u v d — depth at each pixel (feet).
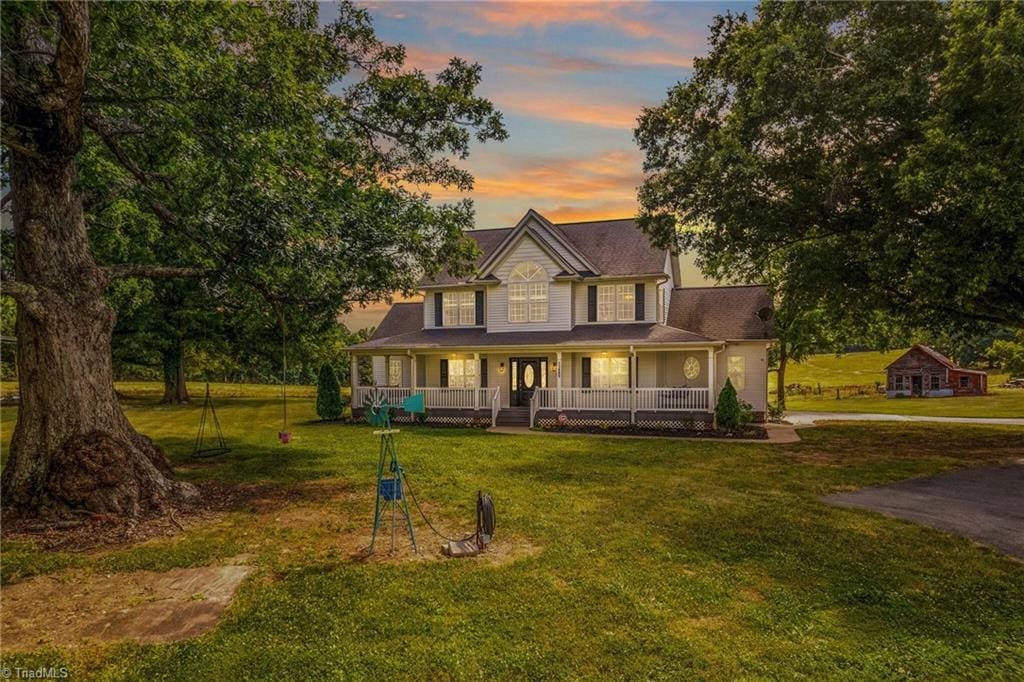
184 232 34.94
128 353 105.29
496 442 55.36
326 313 45.16
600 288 76.13
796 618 17.12
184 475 39.40
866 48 45.98
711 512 29.09
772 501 31.50
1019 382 154.61
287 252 33.12
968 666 14.51
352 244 38.29
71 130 26.14
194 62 28.71
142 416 82.89
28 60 25.93
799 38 48.39
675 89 60.29
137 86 29.37
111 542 24.39
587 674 14.19
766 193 54.90
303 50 42.78
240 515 28.94
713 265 66.08
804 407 116.26
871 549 23.36
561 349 70.08
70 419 28.86
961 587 19.52
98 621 17.19
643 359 73.67
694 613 17.47
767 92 49.37
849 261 51.52
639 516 28.30
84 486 27.58
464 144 50.14
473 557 22.45
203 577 20.59
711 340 65.36
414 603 18.13
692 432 62.85
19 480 27.94
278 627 16.58
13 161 28.50
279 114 33.65
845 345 97.81
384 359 88.74
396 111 47.52
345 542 24.54
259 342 106.32
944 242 40.91
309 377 182.29
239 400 115.75
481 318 81.56
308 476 39.01
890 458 46.29
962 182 38.32
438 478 37.88
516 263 78.38
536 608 17.74
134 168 33.04
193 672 14.29
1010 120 38.09
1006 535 25.46
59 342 28.71
